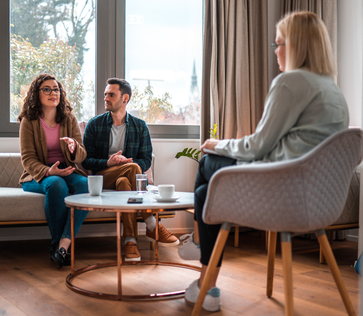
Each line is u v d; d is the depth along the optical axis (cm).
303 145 125
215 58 319
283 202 117
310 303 162
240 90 325
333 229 234
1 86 297
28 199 225
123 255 245
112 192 210
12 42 301
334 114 128
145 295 163
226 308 155
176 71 341
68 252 231
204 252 150
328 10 314
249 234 332
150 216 234
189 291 158
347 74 315
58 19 312
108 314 147
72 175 246
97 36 318
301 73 127
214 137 309
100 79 319
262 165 118
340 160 123
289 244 120
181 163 329
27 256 242
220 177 129
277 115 126
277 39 144
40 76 254
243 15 328
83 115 319
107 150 277
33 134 252
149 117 336
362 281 94
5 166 272
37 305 155
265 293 174
